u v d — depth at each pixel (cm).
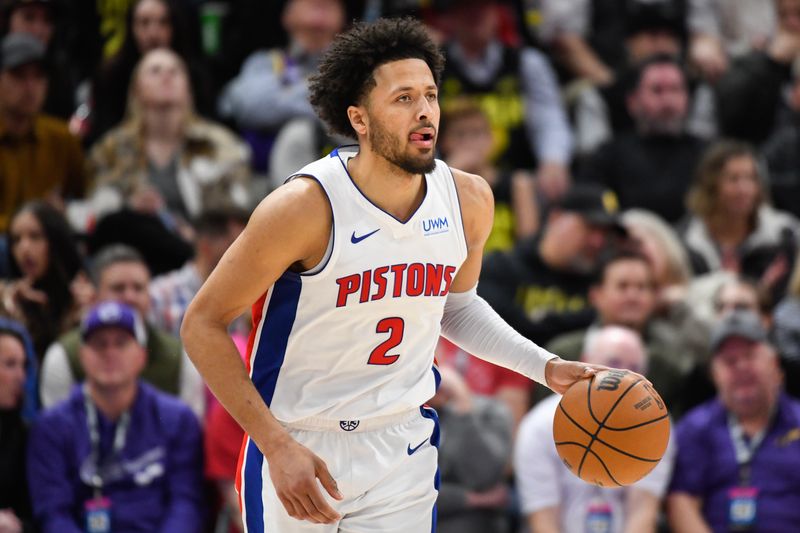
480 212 1227
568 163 2977
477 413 2042
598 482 1210
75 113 2938
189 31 2950
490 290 2384
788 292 2422
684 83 2928
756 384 2025
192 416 1992
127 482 1928
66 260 2191
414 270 1160
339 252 1134
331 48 1162
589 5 3344
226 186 2405
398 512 1207
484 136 2694
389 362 1179
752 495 2019
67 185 2625
